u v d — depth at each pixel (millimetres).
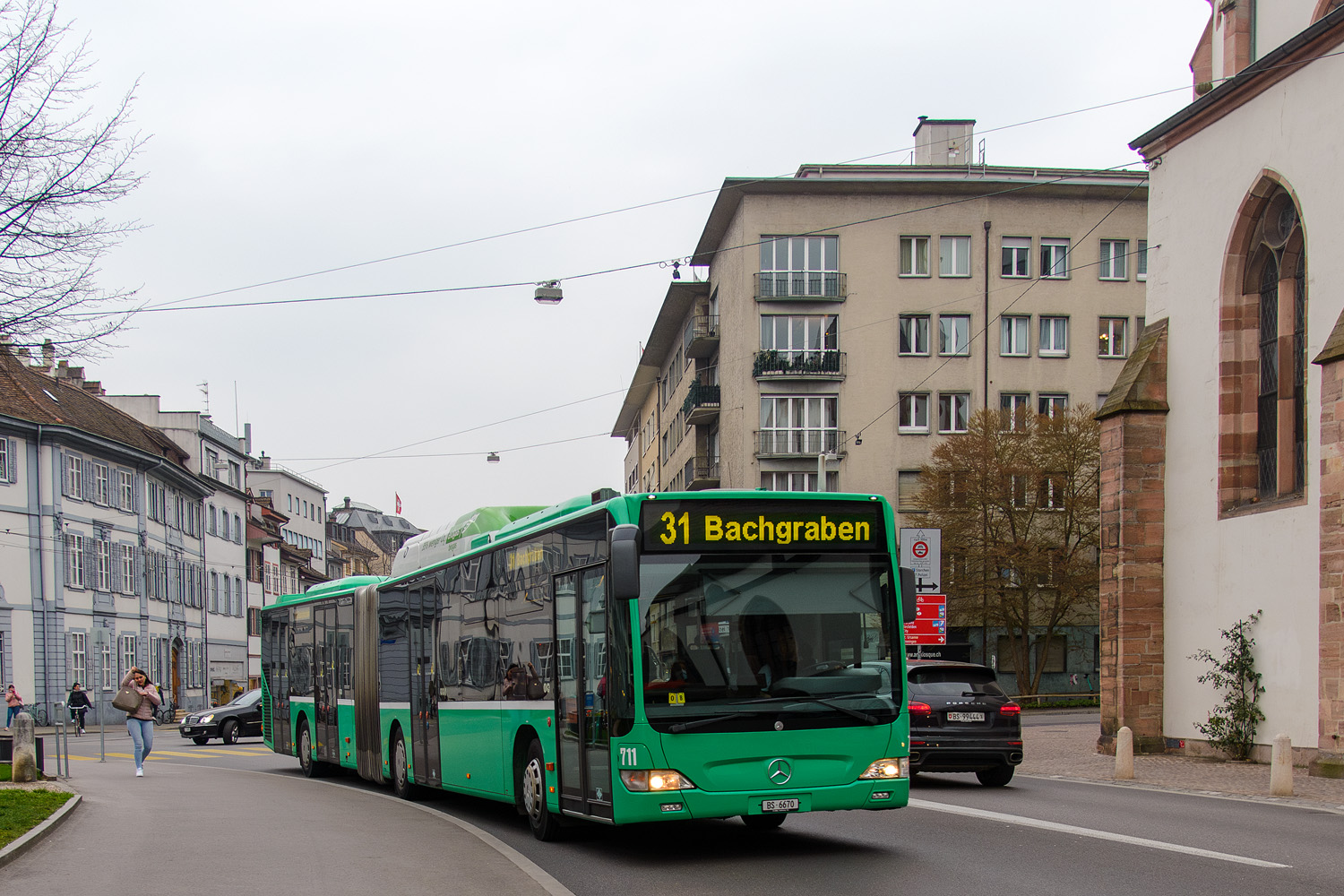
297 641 24000
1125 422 24219
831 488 54281
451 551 15602
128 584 56719
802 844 11133
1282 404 21547
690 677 9930
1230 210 22641
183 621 65062
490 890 8742
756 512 10344
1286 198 21703
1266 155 21672
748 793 9852
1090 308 55219
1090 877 8891
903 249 55031
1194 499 23297
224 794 17359
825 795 10023
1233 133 22609
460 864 10000
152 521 60406
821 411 54562
